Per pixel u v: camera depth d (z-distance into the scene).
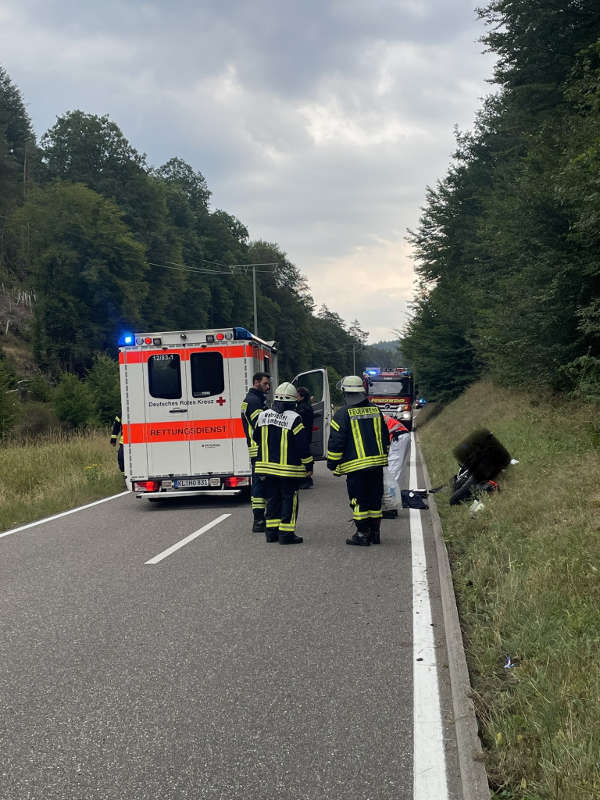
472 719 3.77
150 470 13.08
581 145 12.97
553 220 14.65
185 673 4.84
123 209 65.88
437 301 34.19
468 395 30.84
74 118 66.19
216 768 3.58
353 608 6.23
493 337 16.84
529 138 16.62
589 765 3.10
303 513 11.88
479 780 3.21
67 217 58.69
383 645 5.27
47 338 59.19
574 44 16.86
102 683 4.72
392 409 35.94
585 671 4.02
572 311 14.47
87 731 4.03
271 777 3.48
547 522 7.50
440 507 10.97
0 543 10.09
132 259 60.38
